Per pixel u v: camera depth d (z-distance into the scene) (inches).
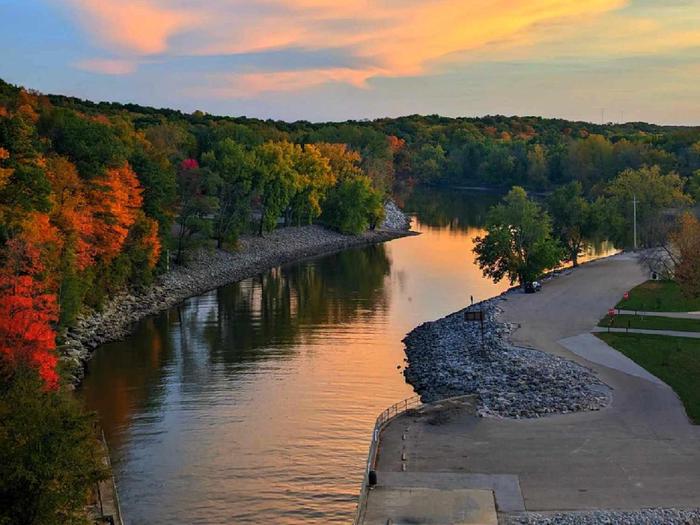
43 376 2202.3
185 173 5182.1
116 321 3821.4
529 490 1809.8
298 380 2925.7
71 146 3841.0
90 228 3459.6
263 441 2343.8
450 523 1651.1
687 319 3476.9
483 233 7475.4
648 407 2370.8
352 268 5565.9
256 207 6815.9
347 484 2071.9
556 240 4665.4
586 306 3843.5
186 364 3129.9
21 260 2496.3
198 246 5211.6
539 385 2625.5
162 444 2322.8
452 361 3048.7
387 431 2224.4
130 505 1950.1
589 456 2004.2
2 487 1418.6
